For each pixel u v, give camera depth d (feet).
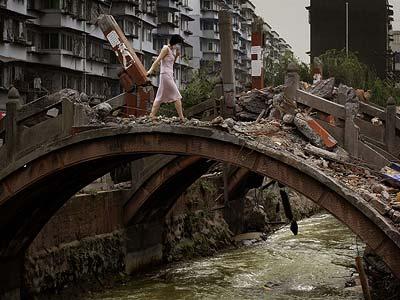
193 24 229.86
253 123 44.45
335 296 55.62
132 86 49.16
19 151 46.06
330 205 36.83
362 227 35.99
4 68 109.50
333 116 45.88
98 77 140.97
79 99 45.52
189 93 106.52
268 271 68.23
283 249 81.15
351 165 41.60
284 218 102.63
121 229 65.05
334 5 195.11
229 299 56.59
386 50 200.13
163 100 45.47
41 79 122.62
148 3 166.30
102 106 45.52
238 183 82.99
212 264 72.23
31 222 50.26
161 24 182.19
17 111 46.06
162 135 41.42
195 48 230.27
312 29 196.85
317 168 38.01
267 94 50.90
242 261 73.67
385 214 35.88
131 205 65.36
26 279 52.16
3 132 46.78
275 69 143.33
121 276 63.52
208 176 83.10
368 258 54.85
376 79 150.30
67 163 44.50
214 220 82.53
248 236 87.76
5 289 49.80
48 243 54.75
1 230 49.03
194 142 40.57
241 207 90.74
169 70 45.47
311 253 78.02
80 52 132.16
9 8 109.29
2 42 108.58
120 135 42.47
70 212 57.41
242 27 269.44
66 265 56.29
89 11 134.82
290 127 44.47
